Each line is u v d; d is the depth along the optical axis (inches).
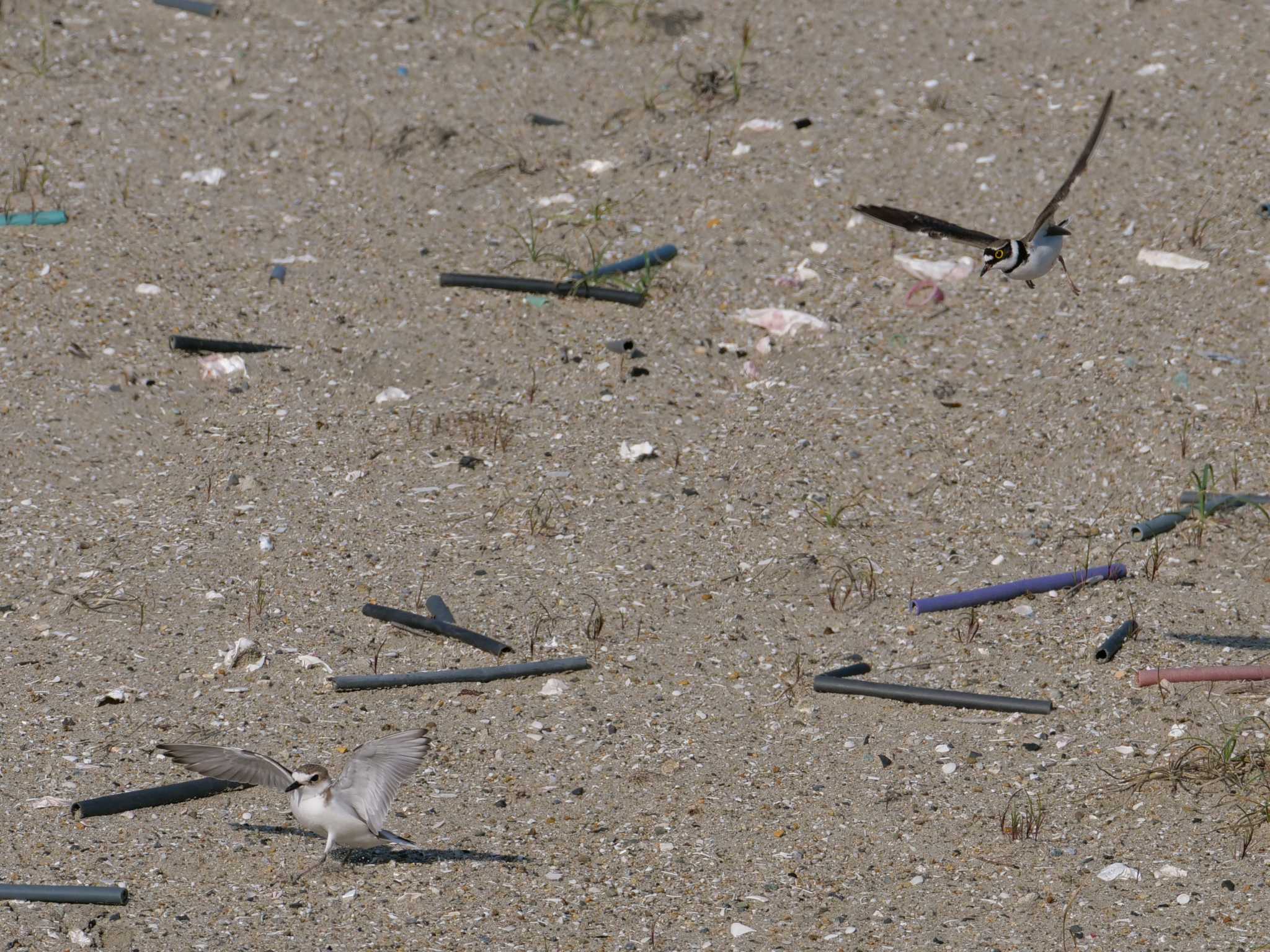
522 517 414.0
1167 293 496.4
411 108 619.5
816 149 584.1
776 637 362.9
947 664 350.0
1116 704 330.6
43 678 342.3
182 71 642.2
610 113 616.7
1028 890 272.4
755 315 508.7
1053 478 429.4
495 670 343.9
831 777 309.7
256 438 451.2
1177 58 625.3
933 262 522.3
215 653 353.4
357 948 256.7
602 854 285.0
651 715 331.3
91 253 530.9
